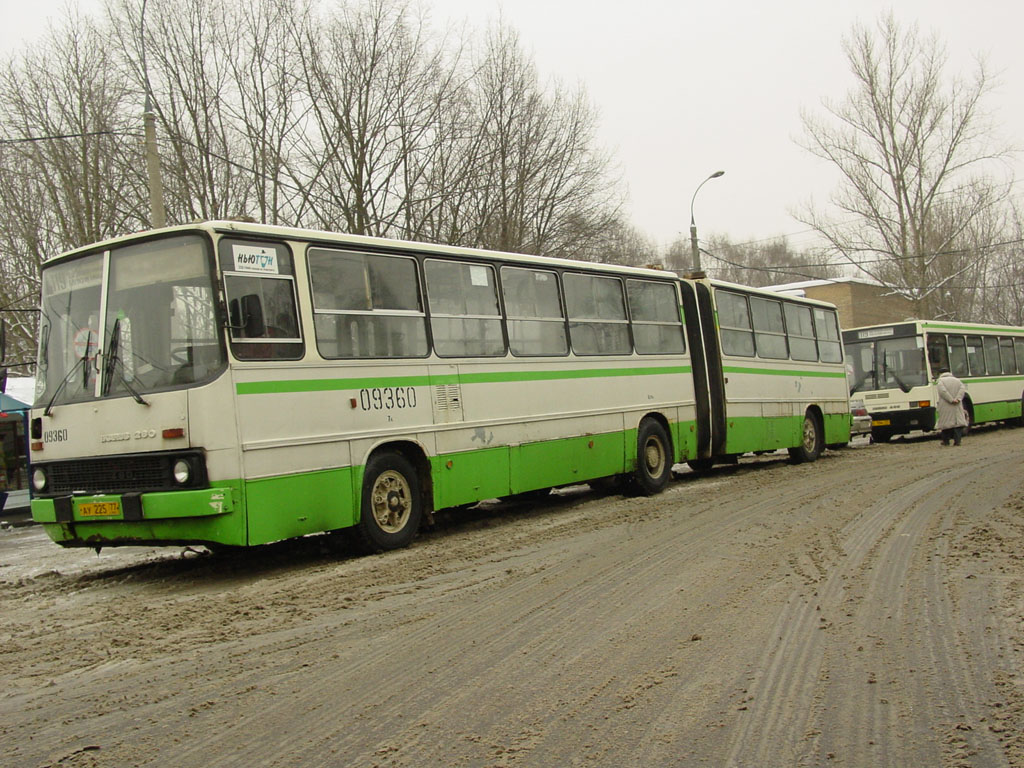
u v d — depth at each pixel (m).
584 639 6.40
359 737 4.75
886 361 26.64
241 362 8.72
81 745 4.81
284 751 4.60
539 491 15.00
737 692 5.23
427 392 10.70
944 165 43.41
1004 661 5.60
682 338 15.52
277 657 6.25
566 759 4.38
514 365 11.98
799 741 4.51
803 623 6.59
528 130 30.03
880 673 5.46
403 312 10.54
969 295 50.72
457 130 28.45
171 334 8.83
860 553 9.02
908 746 4.40
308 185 26.48
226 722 5.05
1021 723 4.62
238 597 8.16
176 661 6.26
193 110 25.33
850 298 59.19
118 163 25.19
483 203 29.08
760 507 12.38
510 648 6.25
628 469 13.92
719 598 7.41
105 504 8.83
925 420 25.91
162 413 8.64
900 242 44.00
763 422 17.48
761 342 17.80
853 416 26.53
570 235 30.92
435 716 5.01
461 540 10.88
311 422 9.30
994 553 8.80
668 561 8.95
